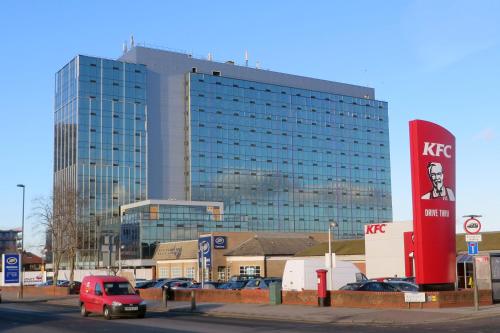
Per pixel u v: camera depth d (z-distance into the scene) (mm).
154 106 114625
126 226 92562
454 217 29859
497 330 19219
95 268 95250
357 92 140875
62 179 110062
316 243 74250
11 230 155625
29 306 43750
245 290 36125
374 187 138750
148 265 87688
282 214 124312
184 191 115375
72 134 108000
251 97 124500
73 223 73312
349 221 133375
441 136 29688
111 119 109625
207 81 119562
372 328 21422
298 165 128375
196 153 116188
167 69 117125
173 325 24438
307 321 25469
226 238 73125
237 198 119438
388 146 142375
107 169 107750
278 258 68562
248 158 122188
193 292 33406
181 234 91812
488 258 29609
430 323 22641
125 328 23531
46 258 107188
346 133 136375
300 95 131125
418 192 28641
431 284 28422
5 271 59156
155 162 113062
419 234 28438
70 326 25125
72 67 110562
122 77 111750
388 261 53469
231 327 22984
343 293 30000
